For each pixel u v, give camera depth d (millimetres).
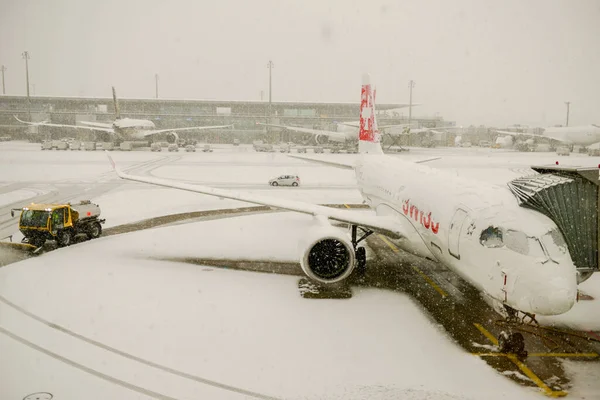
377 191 22078
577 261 11812
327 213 19172
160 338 12977
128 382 10672
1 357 11820
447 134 142125
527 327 14023
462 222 13000
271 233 26578
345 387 10547
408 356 12094
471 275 12672
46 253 21922
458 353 12297
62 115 118875
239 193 22125
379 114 138125
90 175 53750
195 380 10781
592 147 123000
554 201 11648
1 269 19281
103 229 27531
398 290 17266
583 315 14992
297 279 18469
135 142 98938
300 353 12172
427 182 17156
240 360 11758
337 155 85625
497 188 13766
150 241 24469
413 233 16500
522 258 10828
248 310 15102
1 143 115375
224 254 22062
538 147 111188
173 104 121438
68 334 13188
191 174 54750
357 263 19766
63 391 10266
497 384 10727
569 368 11516
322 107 121750
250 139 125562
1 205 34594
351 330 13664
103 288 17047
